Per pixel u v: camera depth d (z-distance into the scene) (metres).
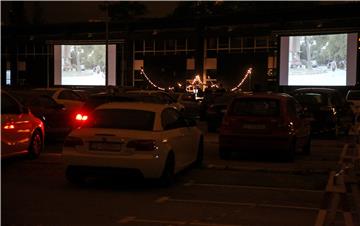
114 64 48.38
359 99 27.61
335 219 8.38
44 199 9.55
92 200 9.52
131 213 8.59
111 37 48.25
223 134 14.06
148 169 10.12
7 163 13.43
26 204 9.13
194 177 11.88
